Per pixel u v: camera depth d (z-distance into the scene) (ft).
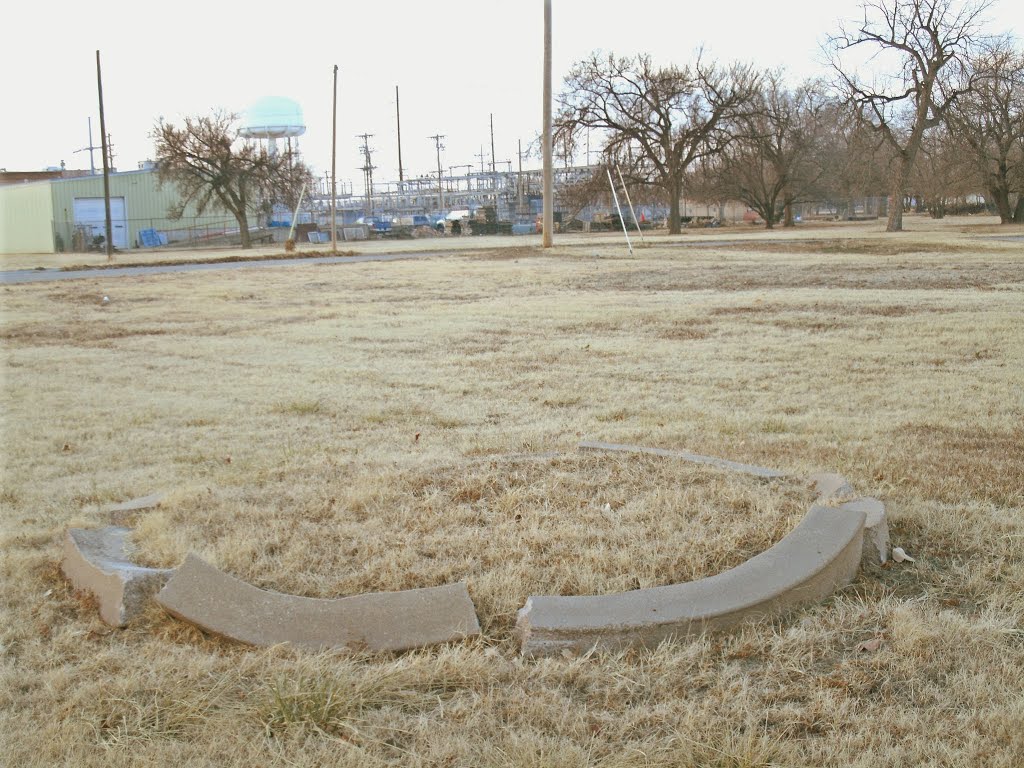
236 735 9.91
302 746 9.77
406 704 10.51
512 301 54.75
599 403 27.32
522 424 24.84
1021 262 75.77
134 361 36.09
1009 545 14.65
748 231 197.77
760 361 33.47
